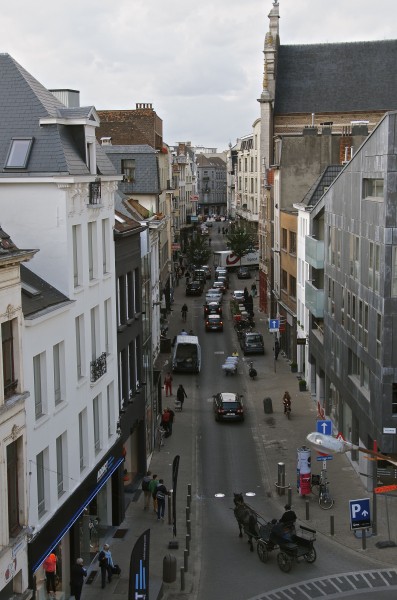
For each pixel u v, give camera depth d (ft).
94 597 74.49
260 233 265.75
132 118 240.12
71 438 76.79
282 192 198.70
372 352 101.50
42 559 66.95
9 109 83.35
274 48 250.37
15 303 61.31
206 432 132.16
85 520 82.94
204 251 360.07
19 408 61.36
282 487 103.55
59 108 87.30
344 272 119.96
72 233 79.25
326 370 136.77
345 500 100.83
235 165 505.66
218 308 243.60
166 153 268.62
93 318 87.71
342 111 256.11
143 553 67.82
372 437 101.50
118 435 94.89
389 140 93.50
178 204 377.71
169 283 265.54
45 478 70.03
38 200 76.95
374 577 79.25
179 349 175.22
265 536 82.99
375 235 99.55
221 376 172.45
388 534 89.15
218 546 87.86
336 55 262.88
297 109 257.34
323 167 196.85
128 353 103.45
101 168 91.86
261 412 143.74
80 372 82.12
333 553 85.20
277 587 77.30
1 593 58.80
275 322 168.35
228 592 76.28
